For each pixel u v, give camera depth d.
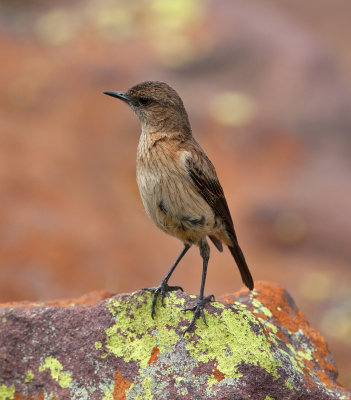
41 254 15.61
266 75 22.78
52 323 6.97
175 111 7.90
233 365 6.51
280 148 20.84
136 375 6.62
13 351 6.86
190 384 6.47
